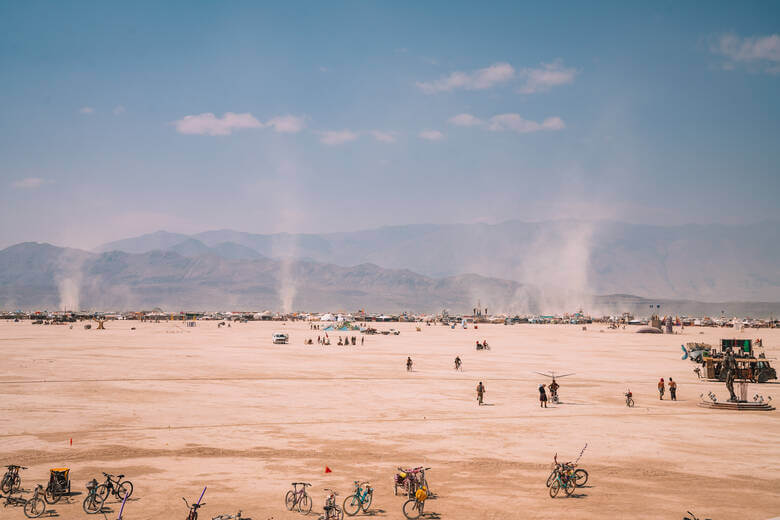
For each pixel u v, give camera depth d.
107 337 185.38
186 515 29.03
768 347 166.88
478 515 29.66
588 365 110.31
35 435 45.34
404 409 59.09
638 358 127.44
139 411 55.91
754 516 29.78
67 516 28.80
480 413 57.41
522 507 30.83
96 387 71.31
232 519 28.14
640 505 31.28
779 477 36.56
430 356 127.19
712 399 64.56
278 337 165.62
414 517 29.22
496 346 167.75
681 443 45.31
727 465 39.22
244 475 35.72
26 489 32.56
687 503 31.66
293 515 29.19
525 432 48.75
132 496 31.80
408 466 38.19
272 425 50.34
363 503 30.45
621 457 41.12
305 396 66.75
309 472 36.56
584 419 54.75
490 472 37.16
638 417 56.12
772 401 67.56
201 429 48.34
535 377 89.56
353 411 57.50
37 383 73.75
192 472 36.28
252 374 87.75
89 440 43.97
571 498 32.38
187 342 165.62
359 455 40.72
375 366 103.38
